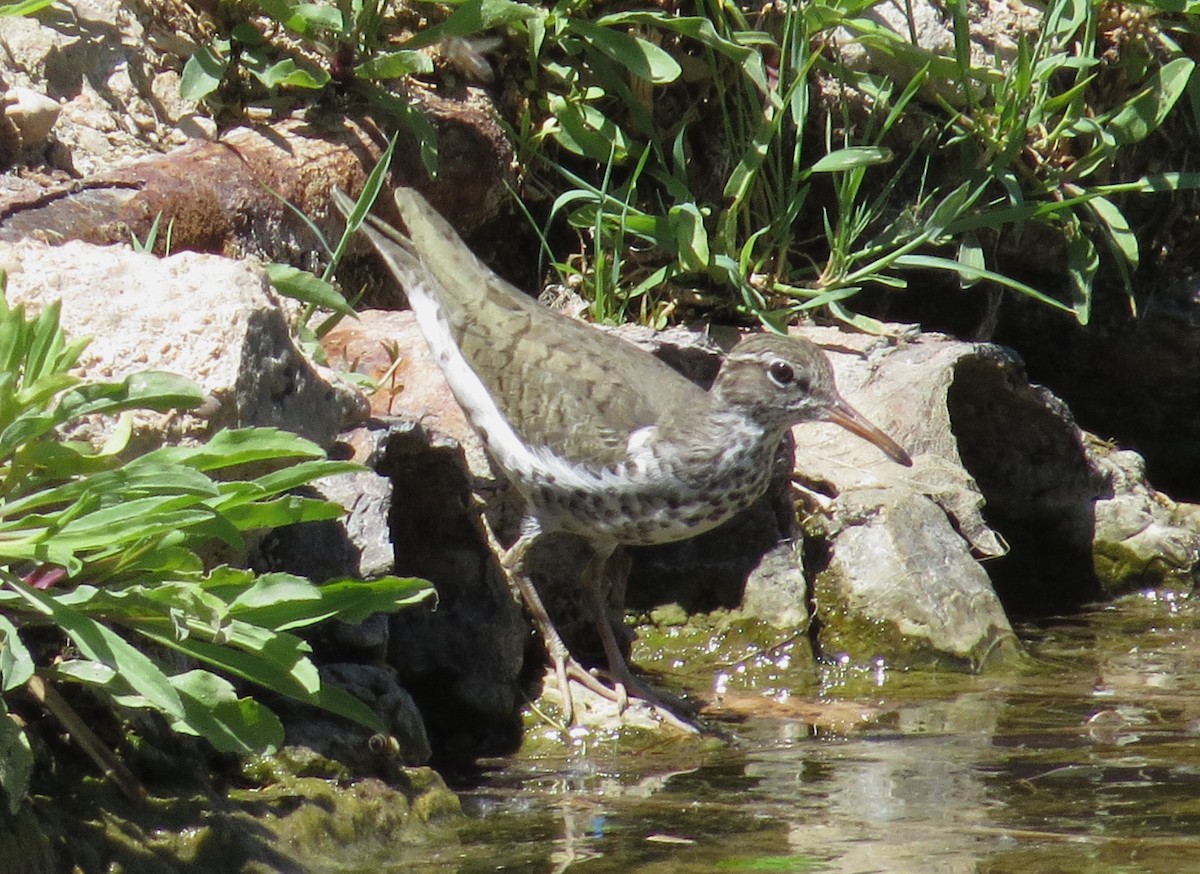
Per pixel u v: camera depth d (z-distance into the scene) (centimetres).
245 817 765
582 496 1062
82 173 1120
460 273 1109
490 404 1080
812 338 1384
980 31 1506
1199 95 1470
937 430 1306
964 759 966
